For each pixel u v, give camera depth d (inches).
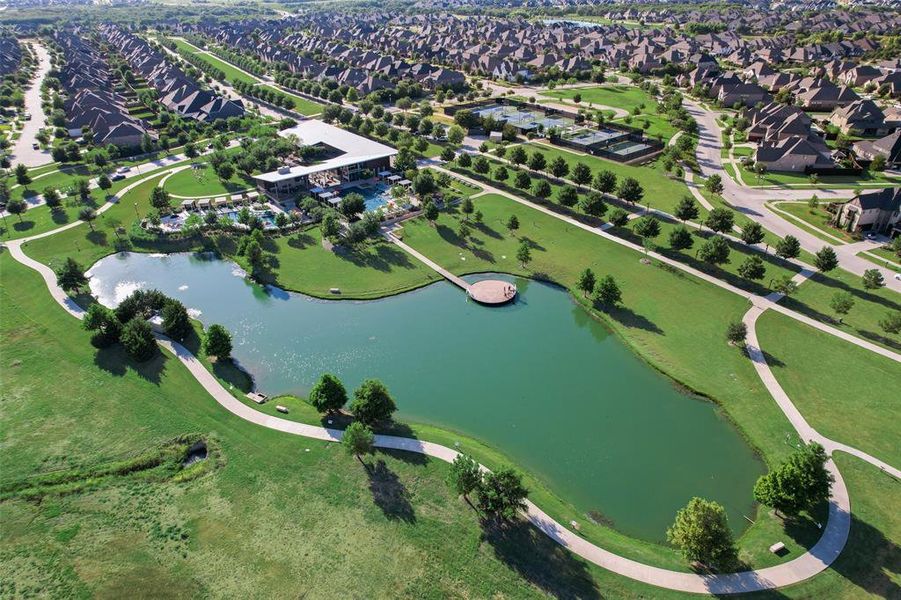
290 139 5925.2
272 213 4655.5
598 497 2242.9
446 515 2082.9
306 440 2439.7
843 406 2581.2
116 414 2610.7
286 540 1993.1
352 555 1936.5
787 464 2011.6
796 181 5108.3
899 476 2208.4
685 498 2236.7
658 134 6432.1
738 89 7687.0
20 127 7027.6
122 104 7839.6
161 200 4621.1
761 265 3388.3
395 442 2442.2
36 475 2279.8
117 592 1828.2
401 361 3036.4
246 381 2854.3
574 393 2800.2
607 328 3280.0
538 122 6963.6
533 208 4630.9
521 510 2110.0
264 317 3437.5
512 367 2992.1
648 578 1876.2
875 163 5231.3
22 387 2783.0
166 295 3688.5
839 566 1884.8
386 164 5452.8
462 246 4121.6
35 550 1977.1
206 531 2036.2
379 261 3956.7
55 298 3577.8
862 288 3444.9
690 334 3132.4
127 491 2214.6
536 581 1857.8
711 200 4685.0
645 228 3905.0
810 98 7426.2
